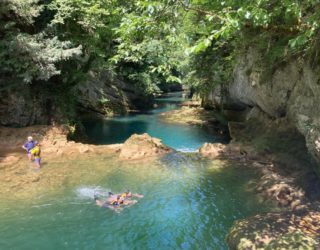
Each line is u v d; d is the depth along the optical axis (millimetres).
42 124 23406
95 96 35531
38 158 17234
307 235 9695
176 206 12797
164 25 9102
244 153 19359
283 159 16562
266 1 8328
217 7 9438
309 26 9836
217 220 11758
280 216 11250
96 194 13797
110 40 25047
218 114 32875
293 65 15008
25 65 20203
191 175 16141
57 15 21703
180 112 37344
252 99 21891
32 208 12477
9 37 20312
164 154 19781
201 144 23859
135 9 11188
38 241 10391
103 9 21234
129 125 31000
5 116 22281
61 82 24531
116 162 18172
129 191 14078
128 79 42312
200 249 10047
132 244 10281
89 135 26828
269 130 18703
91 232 10930
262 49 16141
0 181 14961
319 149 11617
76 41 23422
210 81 28891
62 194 13734
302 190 13227
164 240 10508
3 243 10273
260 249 9352
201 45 6922
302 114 13359
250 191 14117
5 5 19812
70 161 18219
